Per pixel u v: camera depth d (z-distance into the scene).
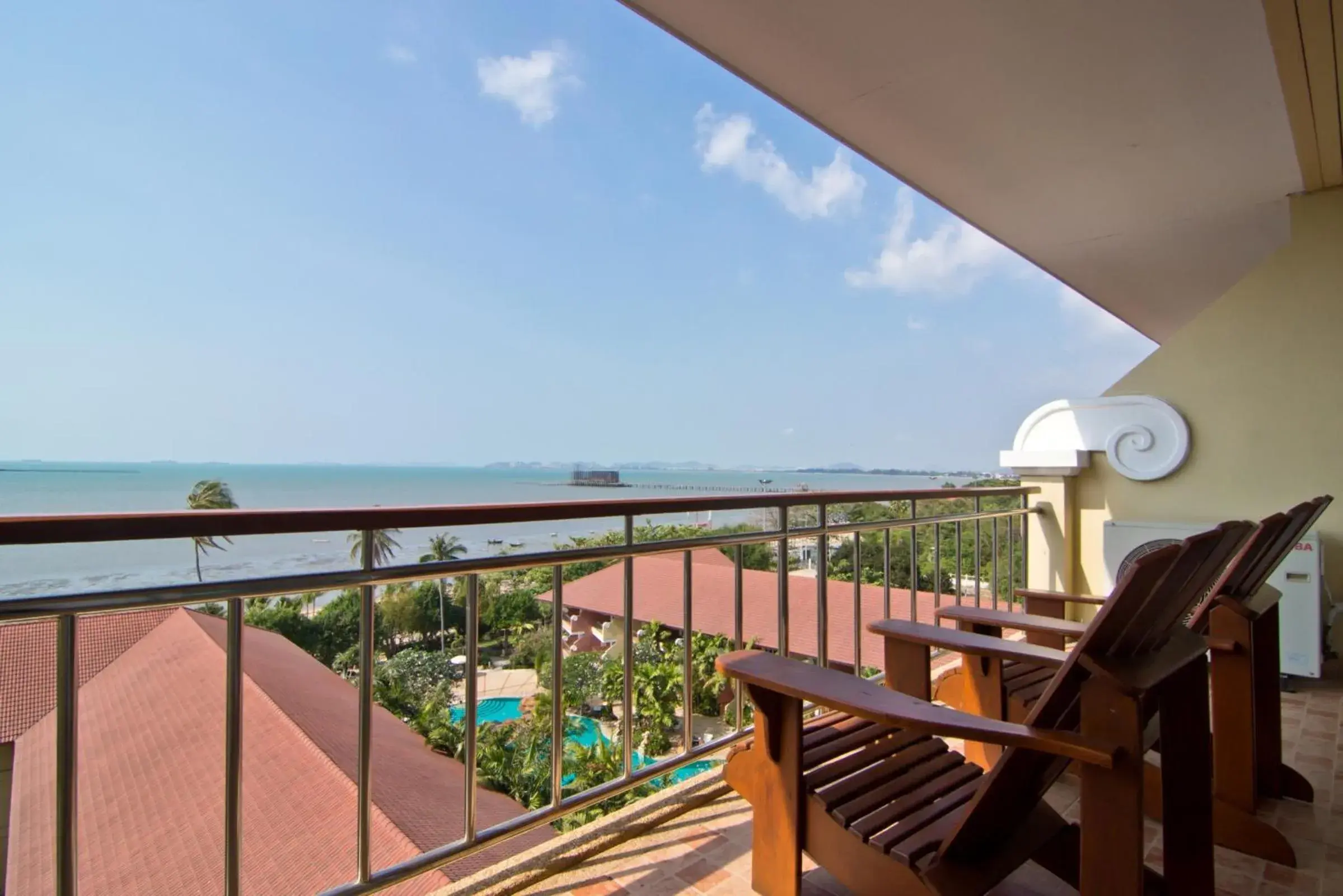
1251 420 3.96
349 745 9.82
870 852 1.42
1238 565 2.06
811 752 1.70
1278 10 2.52
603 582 13.63
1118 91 3.15
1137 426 4.23
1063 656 1.83
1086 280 5.99
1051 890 1.75
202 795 9.69
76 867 1.14
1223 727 2.08
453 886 1.72
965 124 3.45
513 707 8.45
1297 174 3.81
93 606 1.14
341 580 1.41
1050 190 4.14
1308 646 3.45
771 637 10.55
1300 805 2.25
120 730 12.09
